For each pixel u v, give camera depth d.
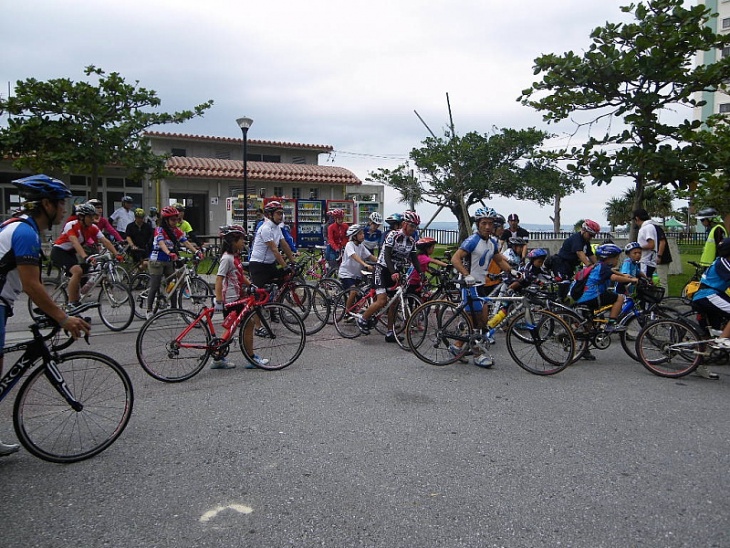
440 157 20.95
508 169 21.14
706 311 6.02
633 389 5.54
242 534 2.89
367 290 7.85
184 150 24.45
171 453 3.90
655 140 8.99
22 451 3.93
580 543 2.83
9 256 3.56
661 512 3.14
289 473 3.59
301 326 6.32
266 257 7.79
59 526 2.95
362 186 29.39
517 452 3.94
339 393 5.29
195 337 5.76
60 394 3.77
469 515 3.09
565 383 5.73
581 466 3.72
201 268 14.84
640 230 8.45
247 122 15.41
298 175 23.53
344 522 3.01
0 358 3.67
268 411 4.77
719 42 8.52
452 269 8.53
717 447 4.06
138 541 2.82
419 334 6.50
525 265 7.92
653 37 8.58
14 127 14.05
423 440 4.15
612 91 9.00
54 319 3.68
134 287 9.52
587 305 6.60
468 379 5.84
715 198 8.56
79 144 14.70
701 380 5.91
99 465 3.70
